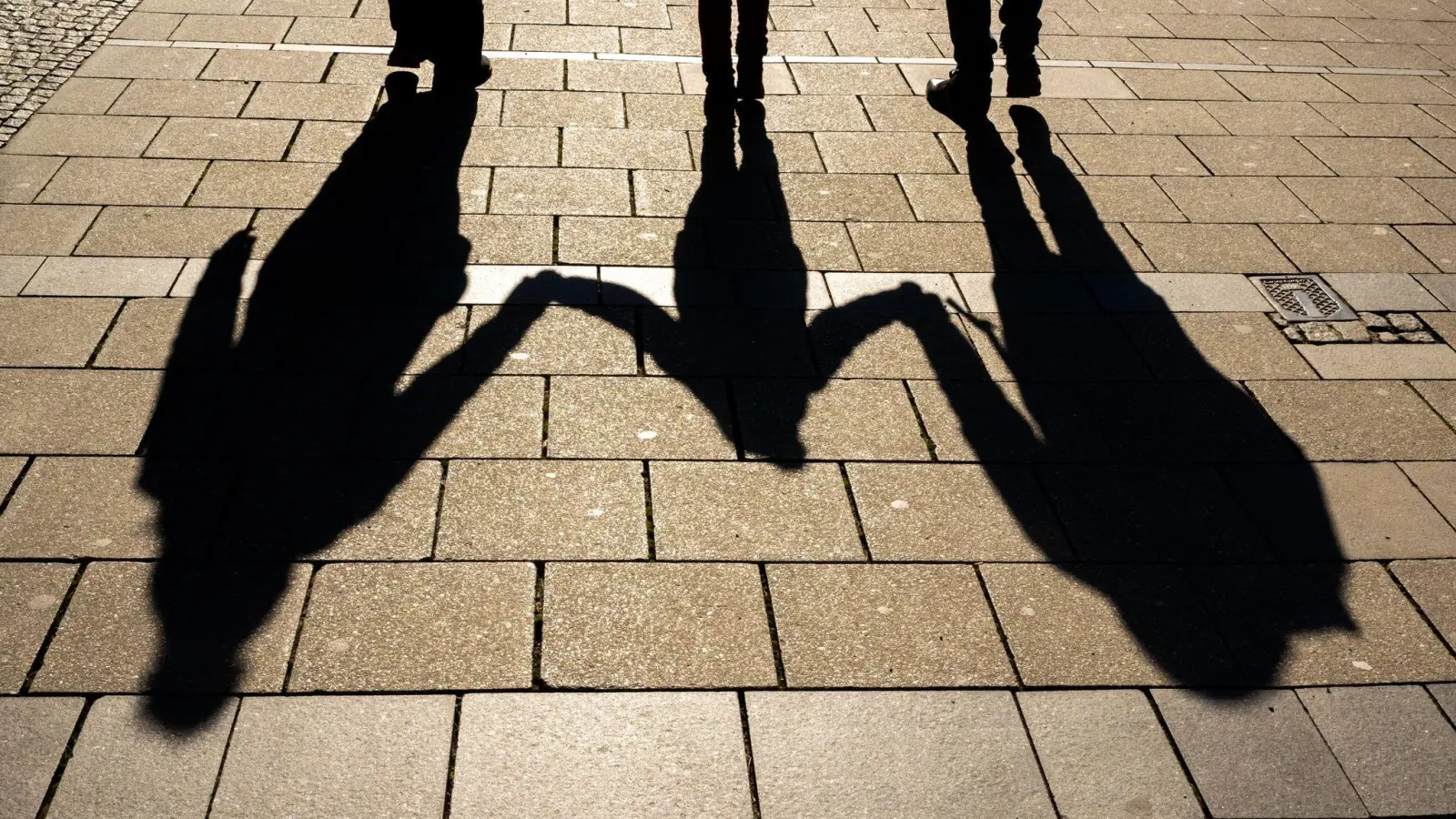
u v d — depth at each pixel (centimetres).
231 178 533
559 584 340
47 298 445
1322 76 714
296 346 429
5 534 343
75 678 303
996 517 377
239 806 276
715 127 603
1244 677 328
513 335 441
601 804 283
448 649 318
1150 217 553
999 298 487
